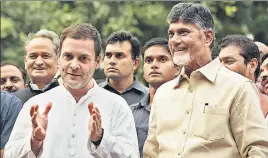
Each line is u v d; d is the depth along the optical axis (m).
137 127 9.96
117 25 23.66
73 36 7.71
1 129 9.92
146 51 10.45
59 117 7.78
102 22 24.38
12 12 24.92
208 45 7.86
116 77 10.97
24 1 25.08
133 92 11.07
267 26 25.75
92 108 7.26
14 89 11.91
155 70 10.32
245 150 7.56
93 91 7.88
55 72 10.66
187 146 7.61
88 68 7.71
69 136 7.70
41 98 7.90
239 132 7.58
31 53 10.60
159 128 7.88
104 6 24.03
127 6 24.02
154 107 8.05
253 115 7.55
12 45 25.06
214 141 7.55
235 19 25.56
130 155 7.62
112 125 7.80
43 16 24.81
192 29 7.73
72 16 24.20
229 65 9.52
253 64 9.59
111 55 11.02
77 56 7.68
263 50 10.91
